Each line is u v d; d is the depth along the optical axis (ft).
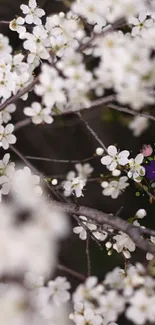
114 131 3.33
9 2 3.03
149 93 1.94
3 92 2.23
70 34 2.12
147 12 2.18
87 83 2.00
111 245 2.29
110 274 2.01
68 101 2.21
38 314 1.96
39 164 3.38
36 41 2.27
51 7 2.84
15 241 1.78
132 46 1.88
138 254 2.86
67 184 2.30
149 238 2.29
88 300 2.00
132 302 1.93
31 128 3.37
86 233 2.31
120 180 2.36
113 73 1.87
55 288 2.03
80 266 3.18
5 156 2.24
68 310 2.14
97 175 3.27
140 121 2.95
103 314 2.04
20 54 2.27
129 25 2.30
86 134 3.38
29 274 1.94
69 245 3.21
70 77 1.96
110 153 2.27
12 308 1.87
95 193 3.29
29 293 1.93
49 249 1.80
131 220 2.25
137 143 3.26
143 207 3.27
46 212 1.84
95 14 2.05
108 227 2.32
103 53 1.92
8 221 1.80
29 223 1.81
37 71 2.55
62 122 3.15
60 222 1.82
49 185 2.35
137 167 2.29
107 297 1.98
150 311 1.93
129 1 1.99
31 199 1.92
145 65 1.84
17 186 2.13
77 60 1.98
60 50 2.12
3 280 1.96
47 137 3.42
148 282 1.96
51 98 1.99
